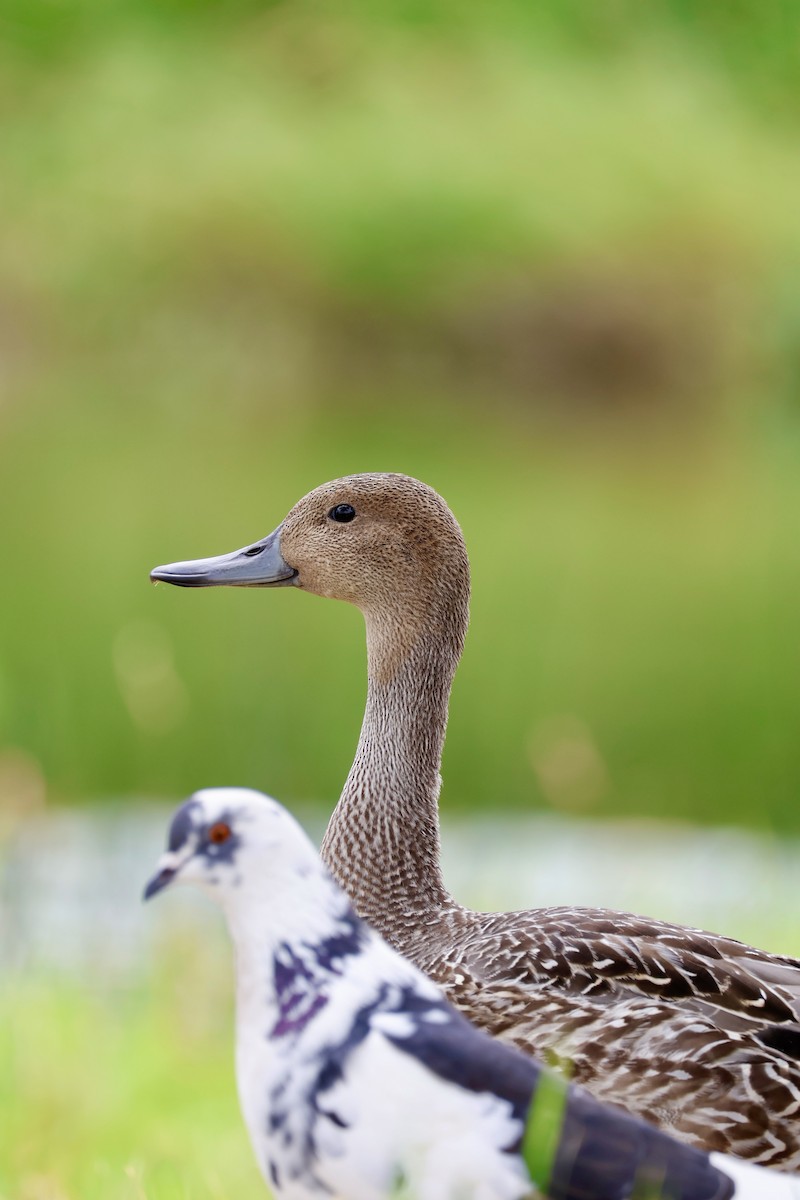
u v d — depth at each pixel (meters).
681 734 13.03
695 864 9.47
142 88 41.16
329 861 5.55
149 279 35.31
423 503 5.66
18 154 38.25
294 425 28.92
